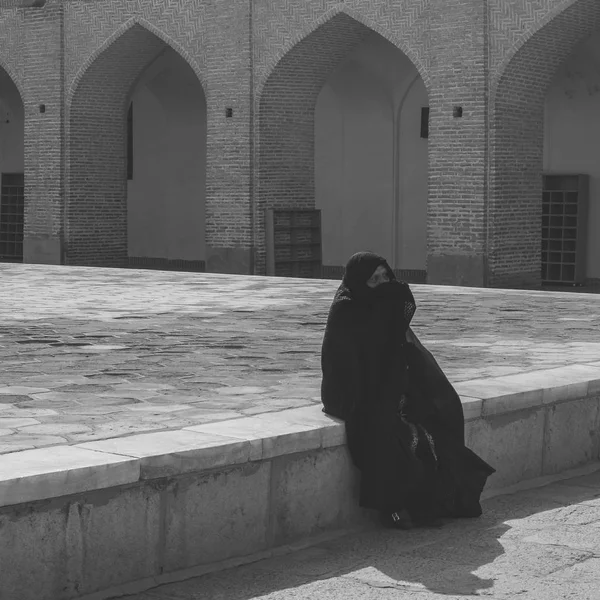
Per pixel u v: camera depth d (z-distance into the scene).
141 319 10.43
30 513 3.94
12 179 25.95
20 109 25.58
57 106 21.48
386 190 21.77
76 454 4.29
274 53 18.92
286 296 12.95
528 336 9.12
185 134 24.03
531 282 17.88
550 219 19.55
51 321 10.23
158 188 24.56
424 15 17.42
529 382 6.36
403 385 5.10
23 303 12.01
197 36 19.78
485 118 16.98
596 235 19.34
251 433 4.79
